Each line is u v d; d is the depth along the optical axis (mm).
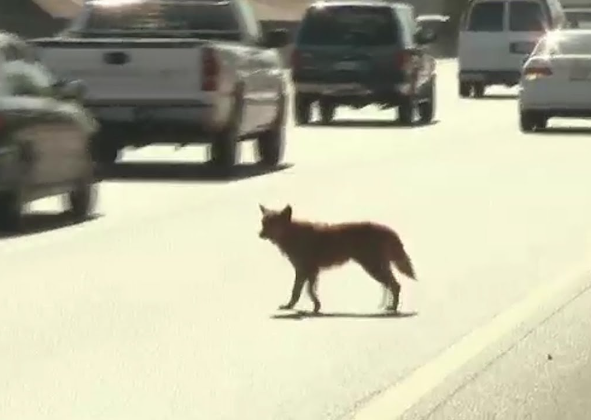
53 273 23531
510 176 39250
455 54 149625
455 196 34406
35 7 104625
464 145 50156
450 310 20281
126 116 39125
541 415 14234
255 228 28984
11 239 27797
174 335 18516
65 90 31062
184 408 14711
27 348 17734
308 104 61812
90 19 43844
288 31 45156
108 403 14945
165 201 33969
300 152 48000
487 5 80750
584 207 32375
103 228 29312
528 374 16156
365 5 60375
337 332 18719
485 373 16219
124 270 23797
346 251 20047
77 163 31047
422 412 14359
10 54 30625
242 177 39656
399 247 20078
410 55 60125
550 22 80375
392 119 66062
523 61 80250
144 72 39031
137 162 44781
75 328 18984
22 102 28781
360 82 60156
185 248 26281
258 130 42531
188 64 38938
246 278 22969
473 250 25969
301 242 20016
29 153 28641
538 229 28828
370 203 32875
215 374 16266
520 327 18984
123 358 17141
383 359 17031
